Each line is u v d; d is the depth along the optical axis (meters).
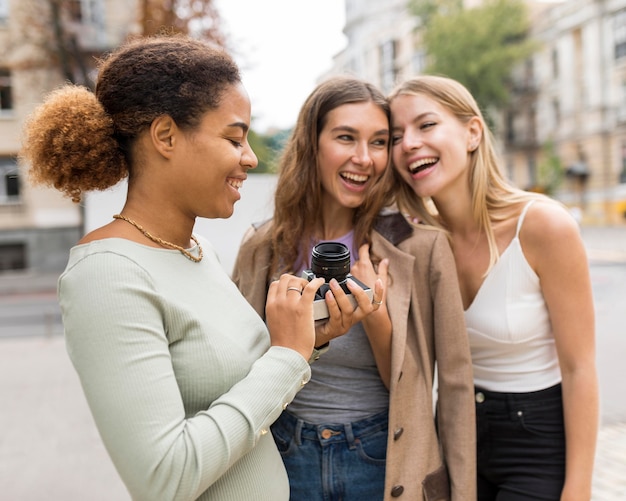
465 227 1.82
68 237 18.69
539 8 28.88
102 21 16.92
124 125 1.05
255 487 1.11
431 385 1.60
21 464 3.92
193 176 1.05
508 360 1.75
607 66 25.80
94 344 0.92
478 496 1.87
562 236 1.60
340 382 1.63
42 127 1.06
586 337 1.62
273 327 1.13
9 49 16.80
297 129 1.78
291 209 1.78
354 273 1.58
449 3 27.73
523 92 29.62
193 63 1.03
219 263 1.31
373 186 1.71
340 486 1.56
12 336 8.99
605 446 3.87
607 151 26.27
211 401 1.04
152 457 0.89
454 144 1.70
